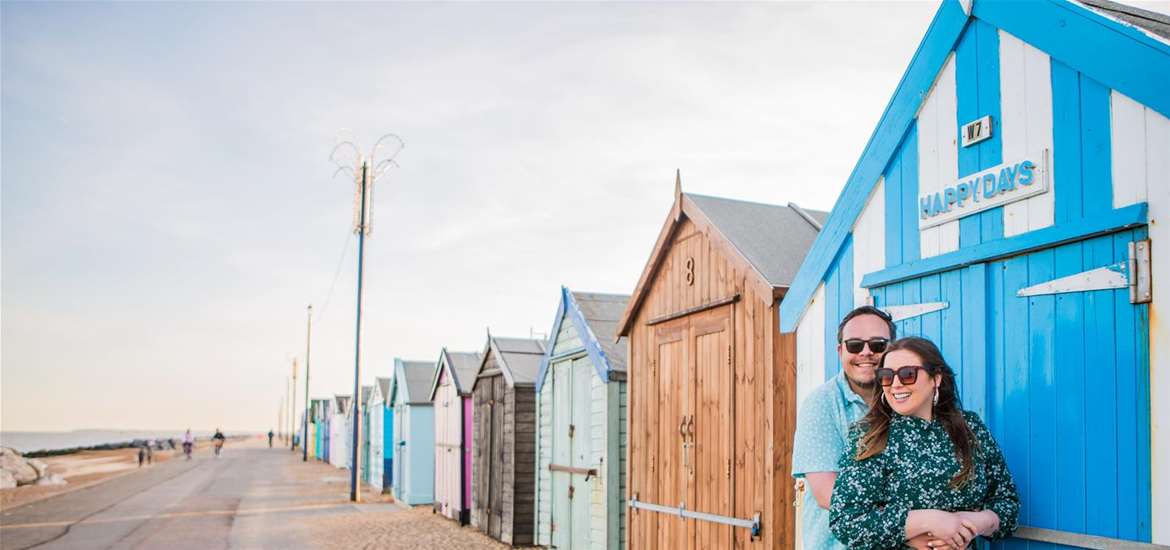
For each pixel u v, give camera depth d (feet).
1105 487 11.71
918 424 11.19
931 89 15.39
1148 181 11.37
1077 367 12.25
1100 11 12.30
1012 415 13.32
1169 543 10.83
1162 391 11.03
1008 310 13.52
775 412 20.38
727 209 24.76
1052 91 12.88
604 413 33.53
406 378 71.77
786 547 20.15
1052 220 12.75
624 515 32.91
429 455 69.46
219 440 208.64
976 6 14.28
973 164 14.33
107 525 58.29
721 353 23.21
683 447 25.14
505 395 45.39
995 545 13.37
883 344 12.57
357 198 78.43
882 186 16.76
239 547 45.93
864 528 10.93
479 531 49.32
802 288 19.24
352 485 74.28
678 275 26.13
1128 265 11.59
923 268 15.29
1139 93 11.45
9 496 93.61
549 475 40.52
